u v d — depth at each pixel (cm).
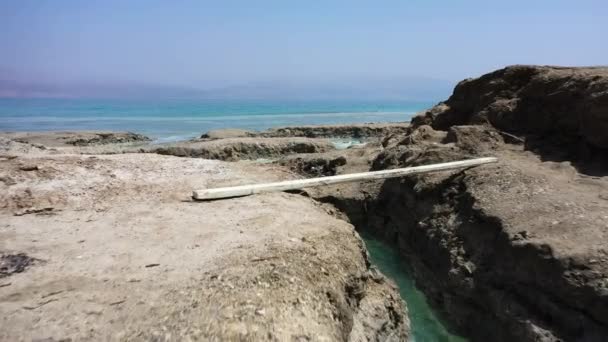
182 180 1023
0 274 521
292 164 1745
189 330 430
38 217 735
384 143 1875
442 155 1207
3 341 396
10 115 6244
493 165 1037
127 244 629
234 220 751
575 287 612
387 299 707
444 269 872
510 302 705
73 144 2908
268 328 454
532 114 1298
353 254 691
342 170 1586
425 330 815
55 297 473
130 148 2478
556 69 1360
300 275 561
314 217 802
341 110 8388
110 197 862
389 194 1220
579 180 920
